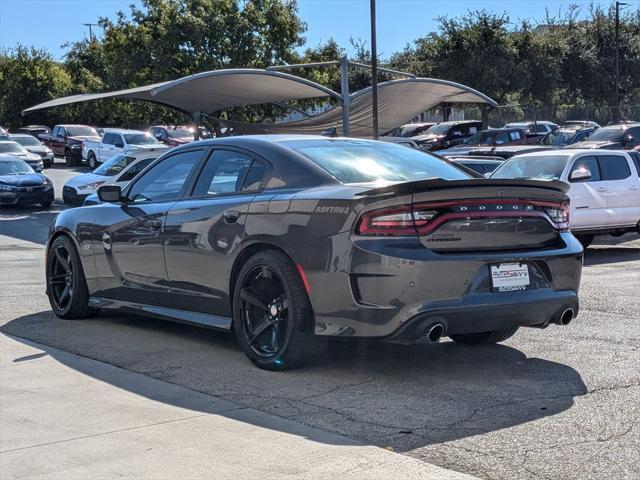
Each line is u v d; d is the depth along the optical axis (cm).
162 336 717
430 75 4441
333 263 546
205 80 2159
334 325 554
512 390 550
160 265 681
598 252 1419
